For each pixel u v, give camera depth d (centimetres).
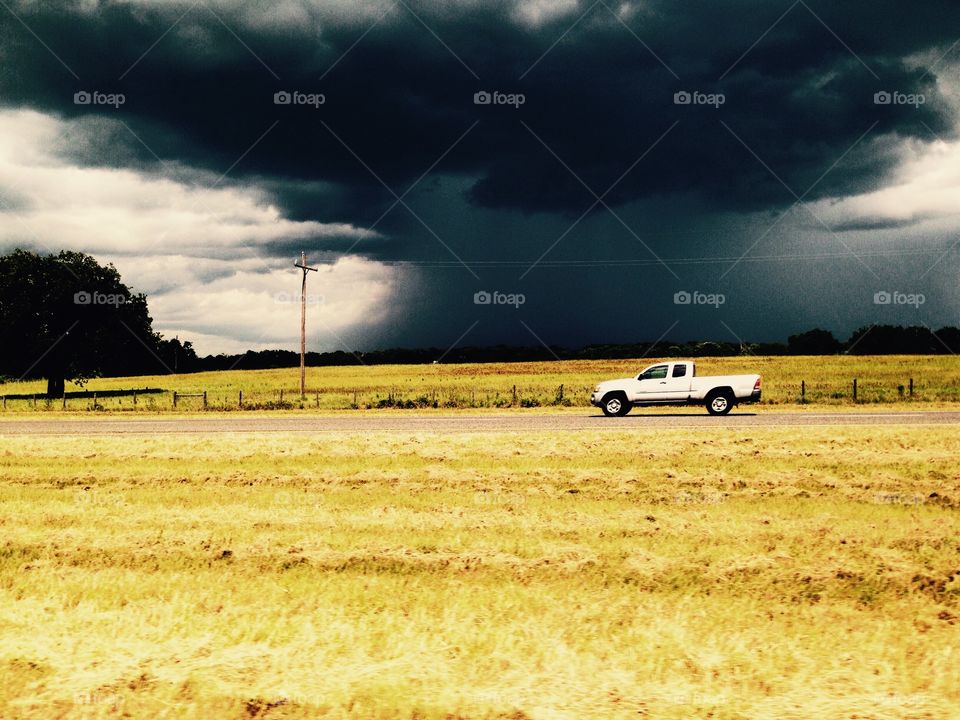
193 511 1147
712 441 1769
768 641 599
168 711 488
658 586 753
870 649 580
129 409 4078
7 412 3997
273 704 494
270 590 745
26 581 787
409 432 2167
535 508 1148
